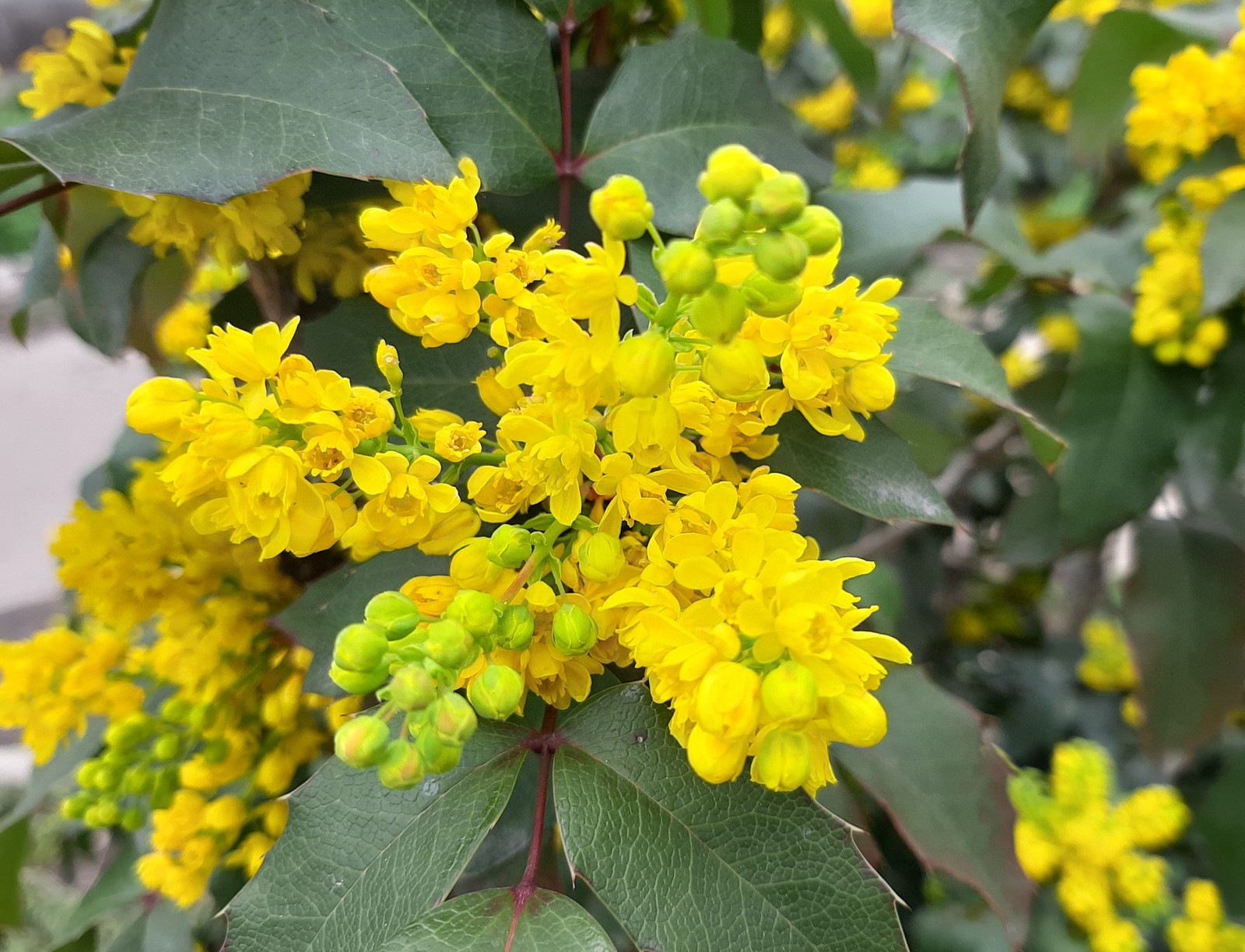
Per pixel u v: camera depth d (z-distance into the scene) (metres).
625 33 0.19
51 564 0.55
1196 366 0.21
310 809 0.11
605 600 0.10
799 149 0.15
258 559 0.16
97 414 0.69
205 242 0.15
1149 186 0.30
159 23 0.11
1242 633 0.24
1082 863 0.22
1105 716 0.35
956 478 0.31
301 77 0.11
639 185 0.09
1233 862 0.25
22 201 0.14
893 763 0.16
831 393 0.11
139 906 0.21
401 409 0.10
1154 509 0.26
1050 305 0.28
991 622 0.38
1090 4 0.29
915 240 0.19
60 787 0.25
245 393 0.09
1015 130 0.37
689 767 0.10
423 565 0.13
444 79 0.13
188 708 0.16
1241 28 0.21
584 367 0.09
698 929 0.10
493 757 0.11
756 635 0.09
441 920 0.10
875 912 0.10
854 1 0.33
